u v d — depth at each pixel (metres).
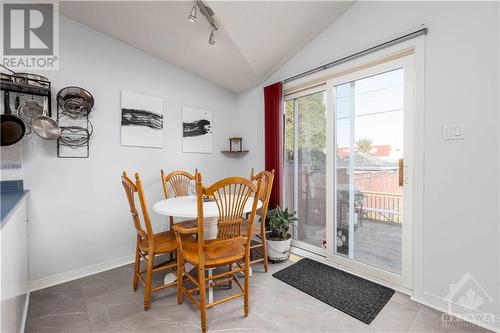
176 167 3.07
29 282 2.06
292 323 1.67
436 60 1.79
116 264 2.59
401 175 2.04
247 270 1.76
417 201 1.90
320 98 2.74
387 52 2.09
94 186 2.45
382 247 2.29
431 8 1.82
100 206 2.49
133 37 2.55
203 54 2.78
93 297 1.99
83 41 2.38
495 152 1.56
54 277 2.22
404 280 2.04
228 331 1.60
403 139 2.03
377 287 2.11
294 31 2.51
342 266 2.49
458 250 1.71
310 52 2.71
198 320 1.71
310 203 2.88
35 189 2.13
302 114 2.95
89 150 2.41
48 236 2.20
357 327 1.63
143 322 1.68
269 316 1.75
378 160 2.27
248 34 2.43
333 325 1.65
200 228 1.57
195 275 2.34
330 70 2.54
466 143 1.67
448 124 1.74
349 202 2.50
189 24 2.32
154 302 1.92
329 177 2.59
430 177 1.83
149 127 2.82
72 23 2.31
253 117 3.46
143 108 2.77
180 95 3.10
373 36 2.17
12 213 1.27
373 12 2.17
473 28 1.63
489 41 1.57
